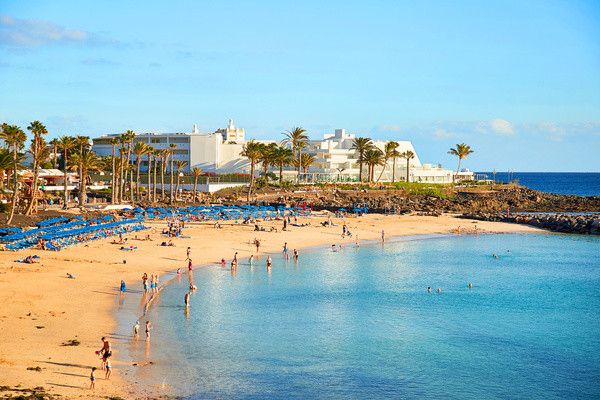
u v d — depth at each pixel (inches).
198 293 2851.9
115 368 1761.8
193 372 1797.5
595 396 1770.4
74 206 5388.8
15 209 4586.6
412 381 1845.5
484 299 2994.6
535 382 1868.8
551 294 3139.8
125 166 6422.2
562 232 5935.0
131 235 4360.2
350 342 2203.5
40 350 1820.9
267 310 2613.2
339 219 6146.7
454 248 4837.6
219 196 7308.1
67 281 2758.4
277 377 1814.7
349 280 3390.7
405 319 2568.9
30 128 4564.5
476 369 1967.3
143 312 2395.4
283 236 4896.7
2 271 2822.3
